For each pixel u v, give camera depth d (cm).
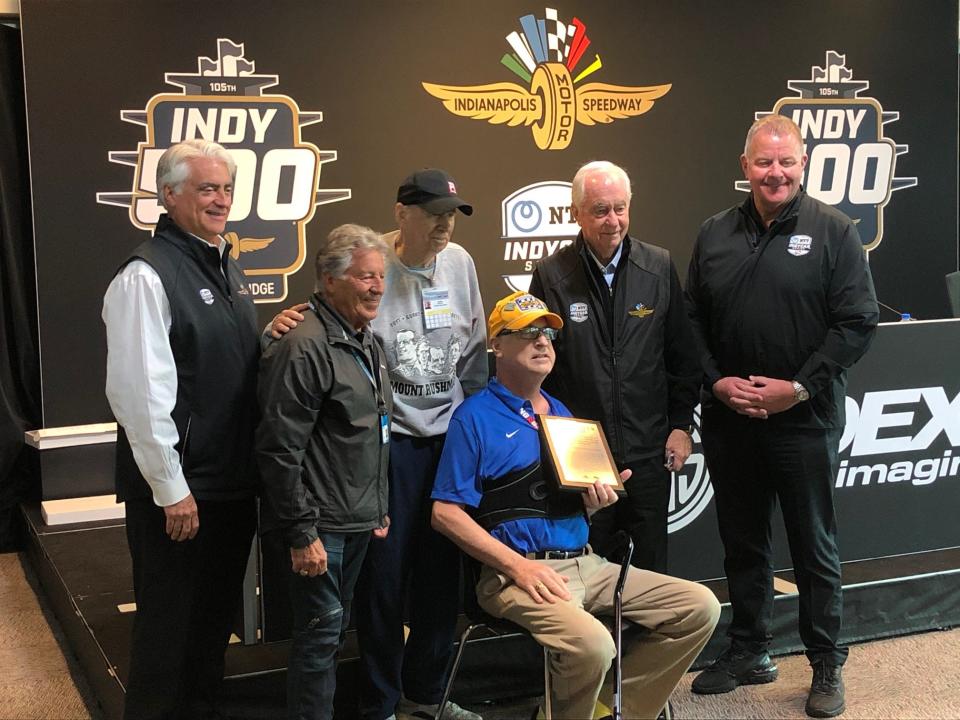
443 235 245
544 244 580
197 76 501
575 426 254
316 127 528
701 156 605
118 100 486
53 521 433
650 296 271
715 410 301
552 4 568
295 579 225
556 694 232
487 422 248
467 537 240
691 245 607
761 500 298
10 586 426
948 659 317
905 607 335
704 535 340
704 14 598
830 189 638
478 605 251
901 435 356
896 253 656
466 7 552
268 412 216
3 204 475
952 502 367
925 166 657
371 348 235
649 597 245
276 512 218
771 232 286
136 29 487
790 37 617
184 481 218
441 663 262
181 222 225
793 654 327
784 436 287
